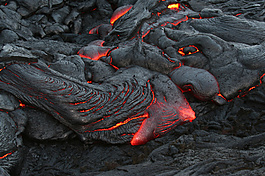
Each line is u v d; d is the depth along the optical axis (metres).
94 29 10.30
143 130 6.10
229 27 7.79
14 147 5.34
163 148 5.58
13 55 5.95
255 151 4.77
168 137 6.19
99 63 7.35
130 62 7.18
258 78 6.71
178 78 6.72
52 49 8.08
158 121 6.22
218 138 5.64
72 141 6.21
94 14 10.84
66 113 5.88
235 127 6.11
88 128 6.07
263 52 6.81
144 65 7.04
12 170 5.20
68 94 5.97
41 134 5.91
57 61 6.99
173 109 6.37
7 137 5.29
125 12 9.88
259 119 6.15
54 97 5.89
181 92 6.74
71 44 8.80
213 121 6.41
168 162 4.99
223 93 6.68
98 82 7.01
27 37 8.70
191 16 8.84
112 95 6.30
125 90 6.39
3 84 5.90
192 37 7.25
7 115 5.57
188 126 6.33
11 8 8.94
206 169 4.27
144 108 6.29
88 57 7.95
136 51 7.12
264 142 5.12
